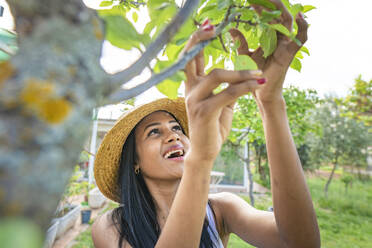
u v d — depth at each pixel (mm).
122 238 1517
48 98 256
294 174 1160
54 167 248
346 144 11602
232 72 663
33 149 237
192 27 755
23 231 202
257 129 5199
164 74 451
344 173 13203
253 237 1553
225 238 1815
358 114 10977
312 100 6332
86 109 294
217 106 694
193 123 760
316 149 12250
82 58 304
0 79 256
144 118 1739
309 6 990
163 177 1587
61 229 5434
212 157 836
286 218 1203
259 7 762
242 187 12992
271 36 842
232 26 916
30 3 297
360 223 7734
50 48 284
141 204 1596
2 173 219
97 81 318
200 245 1453
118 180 1929
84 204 7570
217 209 1814
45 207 239
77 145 286
